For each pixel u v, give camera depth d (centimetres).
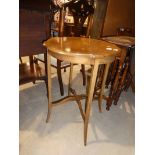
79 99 168
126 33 216
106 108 181
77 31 204
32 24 141
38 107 173
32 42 146
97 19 221
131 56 193
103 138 142
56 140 135
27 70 177
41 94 198
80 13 193
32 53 149
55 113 167
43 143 130
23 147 125
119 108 186
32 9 136
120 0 219
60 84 195
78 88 221
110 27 226
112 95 176
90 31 212
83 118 152
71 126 152
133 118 171
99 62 114
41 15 144
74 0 181
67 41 144
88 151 128
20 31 135
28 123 150
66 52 112
